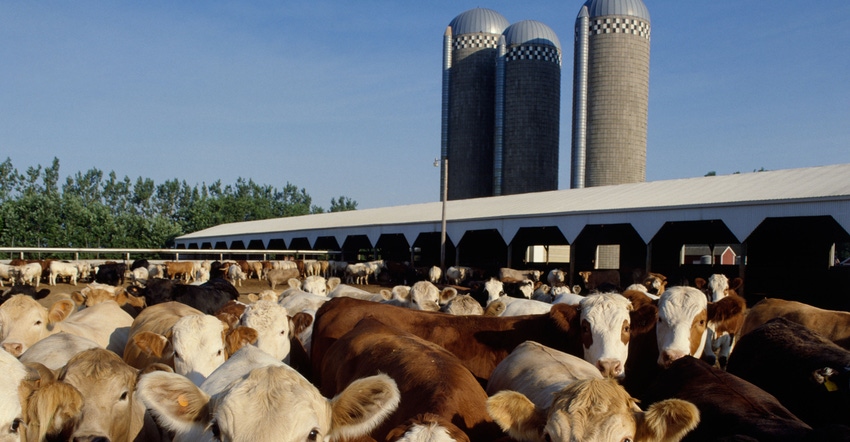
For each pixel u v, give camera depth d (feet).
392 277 150.41
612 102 224.12
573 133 232.53
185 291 51.47
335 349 23.09
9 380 13.80
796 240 123.13
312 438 11.78
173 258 248.93
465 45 257.96
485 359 25.05
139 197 443.32
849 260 148.56
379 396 12.19
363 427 12.40
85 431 15.66
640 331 26.25
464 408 15.76
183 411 12.14
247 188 486.79
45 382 15.31
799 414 21.11
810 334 24.59
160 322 28.09
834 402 19.92
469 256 191.42
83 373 16.56
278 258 212.43
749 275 116.67
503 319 26.12
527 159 240.94
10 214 236.43
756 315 33.99
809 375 21.08
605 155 225.35
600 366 22.39
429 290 41.83
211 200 355.15
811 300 99.45
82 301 44.32
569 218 110.01
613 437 13.35
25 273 112.98
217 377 17.74
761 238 132.77
